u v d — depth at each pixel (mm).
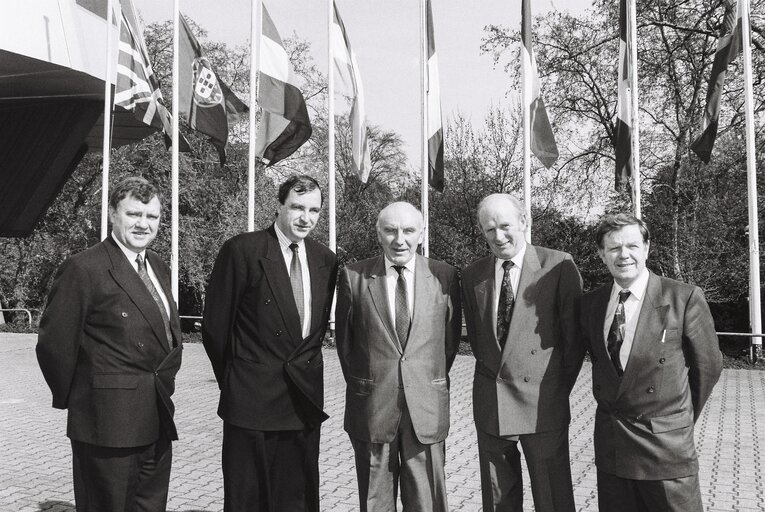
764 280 15758
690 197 16609
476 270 3840
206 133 12281
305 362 3773
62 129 14352
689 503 3162
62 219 22141
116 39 12695
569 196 19422
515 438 3680
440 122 12195
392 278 3807
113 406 3375
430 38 12227
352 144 12617
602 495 3357
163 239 21672
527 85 11320
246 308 3770
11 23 10773
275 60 11977
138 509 3580
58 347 3352
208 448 6664
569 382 3715
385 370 3707
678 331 3219
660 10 17594
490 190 19203
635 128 11336
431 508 3742
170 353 3600
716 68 10930
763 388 9852
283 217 3791
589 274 18328
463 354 13852
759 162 16656
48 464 6121
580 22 19141
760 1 16797
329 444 6859
